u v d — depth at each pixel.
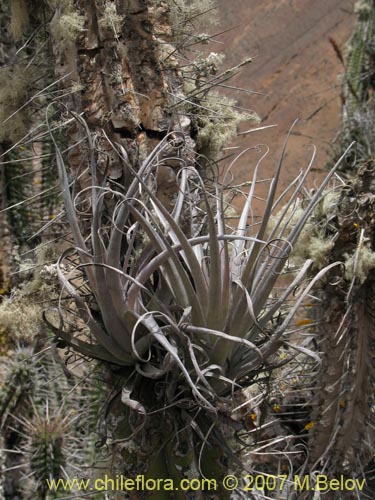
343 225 2.37
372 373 2.44
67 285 1.77
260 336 1.92
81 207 1.96
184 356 1.76
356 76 5.31
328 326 2.43
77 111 1.94
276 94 6.62
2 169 2.87
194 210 1.98
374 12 5.41
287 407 2.67
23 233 2.90
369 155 4.45
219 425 1.86
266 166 5.95
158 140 1.96
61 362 1.89
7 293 2.79
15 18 2.12
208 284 1.82
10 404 2.85
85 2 1.94
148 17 1.99
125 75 1.93
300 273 1.84
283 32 6.88
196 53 2.28
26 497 2.75
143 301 1.89
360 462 2.49
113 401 1.89
